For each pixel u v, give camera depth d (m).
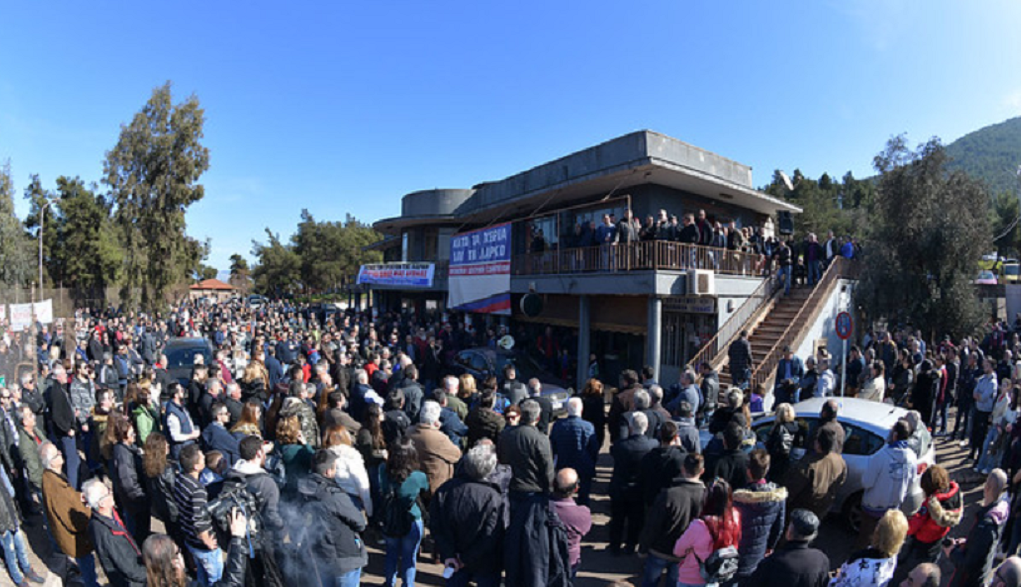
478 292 18.19
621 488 5.95
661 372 15.83
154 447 4.96
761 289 15.41
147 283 33.12
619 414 7.61
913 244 15.89
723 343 13.91
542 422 7.94
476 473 4.28
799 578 3.36
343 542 4.25
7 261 28.53
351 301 38.97
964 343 12.91
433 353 12.85
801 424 6.71
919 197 15.73
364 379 8.48
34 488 6.66
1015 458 6.59
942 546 4.75
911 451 5.33
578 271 14.94
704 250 14.07
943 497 4.63
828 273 15.59
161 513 5.01
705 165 16.33
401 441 5.03
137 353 16.06
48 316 18.62
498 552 4.25
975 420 9.39
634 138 14.76
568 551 4.05
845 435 6.71
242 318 28.41
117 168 33.16
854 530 6.59
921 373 10.74
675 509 4.42
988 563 4.18
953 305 15.23
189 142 33.84
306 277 58.44
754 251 16.62
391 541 5.13
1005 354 11.12
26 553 5.68
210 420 7.22
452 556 4.26
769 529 4.46
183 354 13.88
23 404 7.48
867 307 16.11
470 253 18.62
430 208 24.64
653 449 5.42
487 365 13.68
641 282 12.84
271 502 4.16
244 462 4.25
